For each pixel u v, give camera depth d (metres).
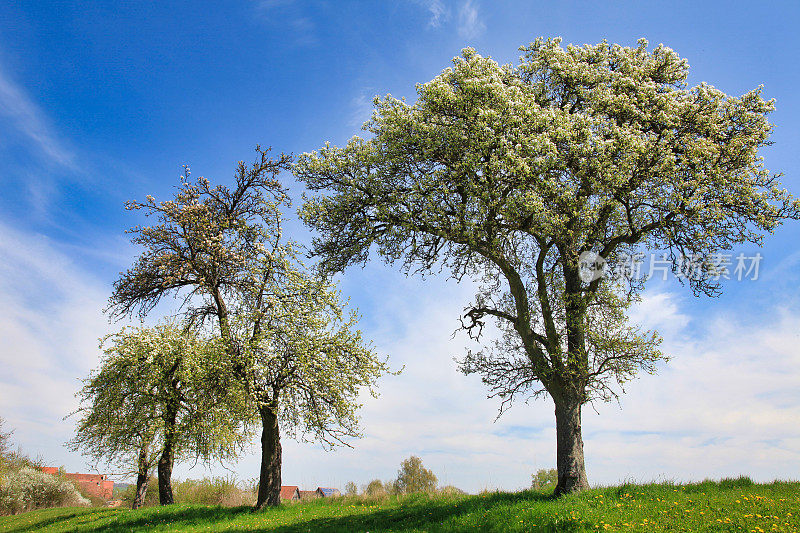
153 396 23.98
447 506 14.36
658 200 13.48
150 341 22.73
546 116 12.71
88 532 18.81
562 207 13.02
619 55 15.98
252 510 19.62
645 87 14.26
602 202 13.33
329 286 21.33
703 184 13.55
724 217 13.53
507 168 12.43
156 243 19.28
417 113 13.64
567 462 13.29
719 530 8.80
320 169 14.98
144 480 27.25
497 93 12.81
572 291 14.62
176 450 23.23
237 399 19.11
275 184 20.86
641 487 12.74
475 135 12.74
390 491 21.80
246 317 19.95
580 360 13.61
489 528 10.90
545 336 15.12
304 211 15.09
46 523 23.77
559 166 12.96
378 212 14.20
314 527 15.00
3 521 27.09
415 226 14.05
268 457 20.31
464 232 13.35
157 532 17.20
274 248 21.28
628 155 12.77
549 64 15.24
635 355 13.24
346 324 21.72
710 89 14.85
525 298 14.78
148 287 19.41
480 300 16.69
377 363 21.62
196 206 19.28
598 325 14.32
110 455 26.33
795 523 8.73
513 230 13.79
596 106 14.34
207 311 21.00
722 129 14.52
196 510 20.58
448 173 13.77
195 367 20.25
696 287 14.52
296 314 20.62
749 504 10.32
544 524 10.16
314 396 20.45
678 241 14.04
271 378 20.14
